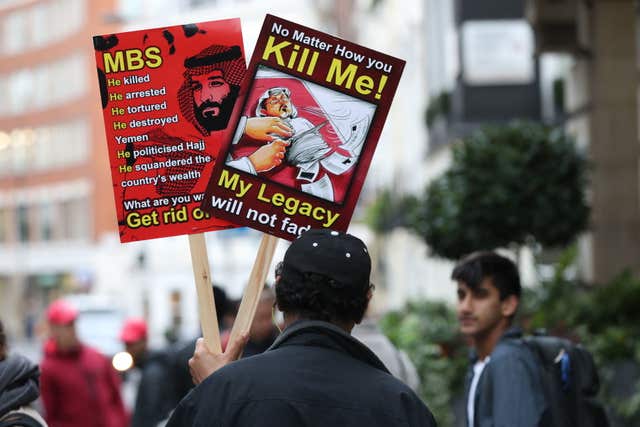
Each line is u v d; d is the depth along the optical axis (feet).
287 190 36.37
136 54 36.78
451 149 108.47
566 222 104.58
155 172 36.65
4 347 38.78
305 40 36.60
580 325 95.25
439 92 203.82
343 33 392.06
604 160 123.85
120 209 36.50
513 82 167.22
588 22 124.57
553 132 107.34
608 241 123.24
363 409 28.81
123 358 84.79
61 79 605.73
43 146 623.36
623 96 123.95
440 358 102.68
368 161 36.47
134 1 471.21
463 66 167.63
